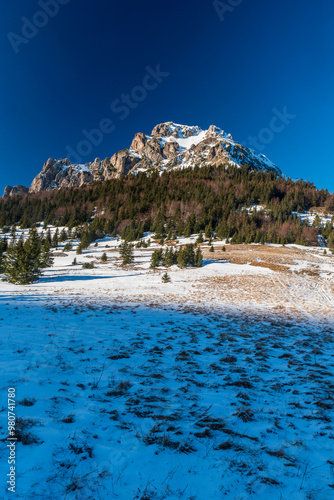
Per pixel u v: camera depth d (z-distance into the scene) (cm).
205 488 235
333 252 5966
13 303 1394
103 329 922
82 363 564
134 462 261
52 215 10800
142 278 3073
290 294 2366
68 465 249
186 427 332
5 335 734
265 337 969
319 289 2642
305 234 8038
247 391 466
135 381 488
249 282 2852
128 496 222
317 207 12688
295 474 257
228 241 7200
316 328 1227
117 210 11656
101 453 270
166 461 266
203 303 1803
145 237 8356
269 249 6000
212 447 293
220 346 816
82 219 11044
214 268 3756
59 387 430
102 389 440
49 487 222
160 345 776
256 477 250
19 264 2506
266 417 374
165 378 517
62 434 297
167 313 1384
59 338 750
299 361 682
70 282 2762
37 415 334
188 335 941
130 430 317
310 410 400
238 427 340
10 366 500
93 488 226
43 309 1248
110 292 2119
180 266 3862
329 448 302
